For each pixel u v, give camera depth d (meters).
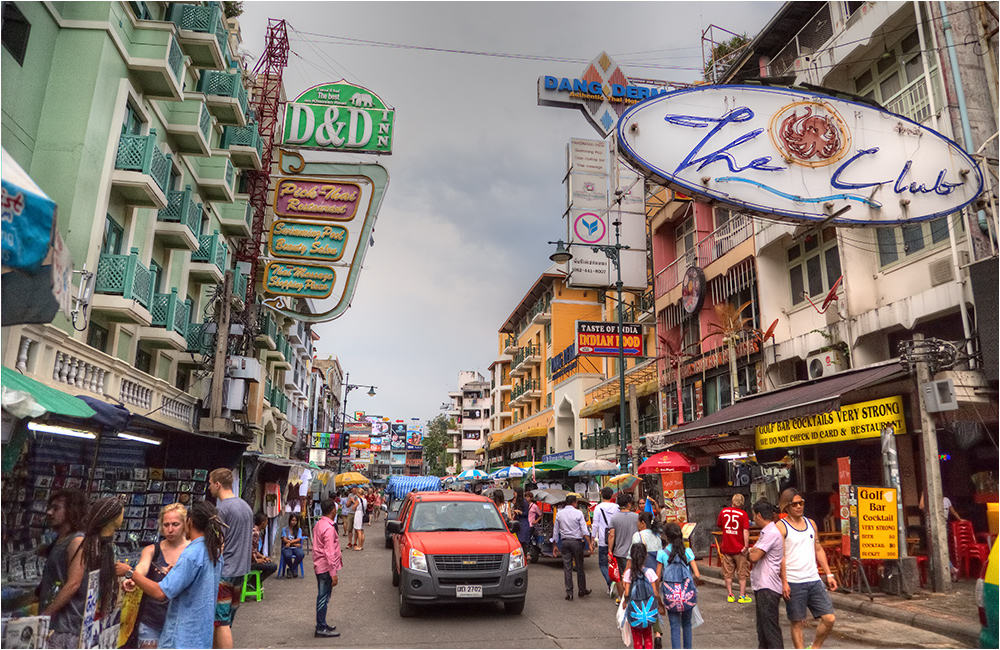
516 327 54.44
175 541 4.84
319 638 7.55
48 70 11.53
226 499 6.09
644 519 6.96
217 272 18.61
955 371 9.82
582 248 21.91
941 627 7.30
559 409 37.59
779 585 5.94
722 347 18.16
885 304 13.27
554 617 8.73
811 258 15.76
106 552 4.68
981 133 11.60
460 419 98.31
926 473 9.39
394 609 9.34
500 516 10.16
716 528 14.63
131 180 12.67
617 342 21.11
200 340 17.64
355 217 20.16
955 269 11.21
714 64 21.41
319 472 23.58
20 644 3.92
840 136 11.36
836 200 11.05
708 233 20.12
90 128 11.59
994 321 9.77
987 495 10.63
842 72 14.88
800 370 15.93
